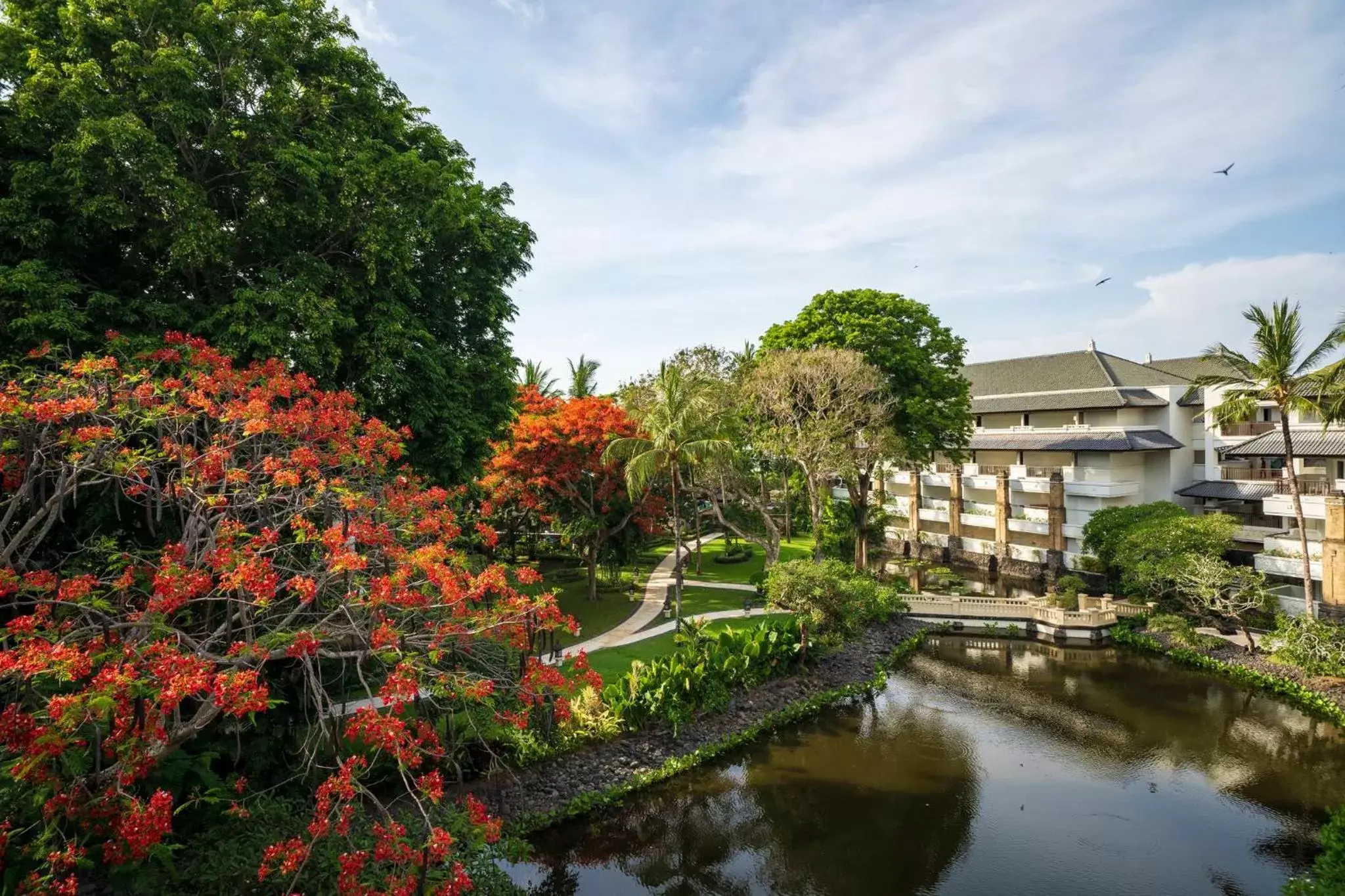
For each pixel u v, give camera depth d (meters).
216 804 9.48
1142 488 35.47
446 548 9.82
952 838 14.06
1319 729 18.95
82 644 7.66
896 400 32.03
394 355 15.30
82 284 12.59
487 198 20.39
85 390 9.15
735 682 20.28
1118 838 14.07
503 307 19.91
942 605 29.50
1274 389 22.67
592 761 15.83
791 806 15.25
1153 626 26.50
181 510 9.82
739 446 31.77
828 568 25.62
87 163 11.56
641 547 31.78
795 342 34.75
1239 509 33.50
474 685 8.45
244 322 12.84
